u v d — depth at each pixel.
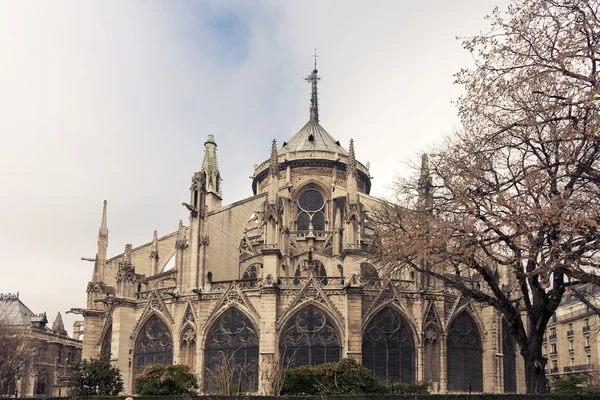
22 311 97.06
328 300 48.84
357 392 38.75
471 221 27.81
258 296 50.25
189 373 44.03
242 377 48.62
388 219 36.91
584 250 25.81
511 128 28.44
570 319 82.44
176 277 57.56
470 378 50.44
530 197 27.86
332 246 62.41
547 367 87.69
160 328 53.19
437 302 50.38
